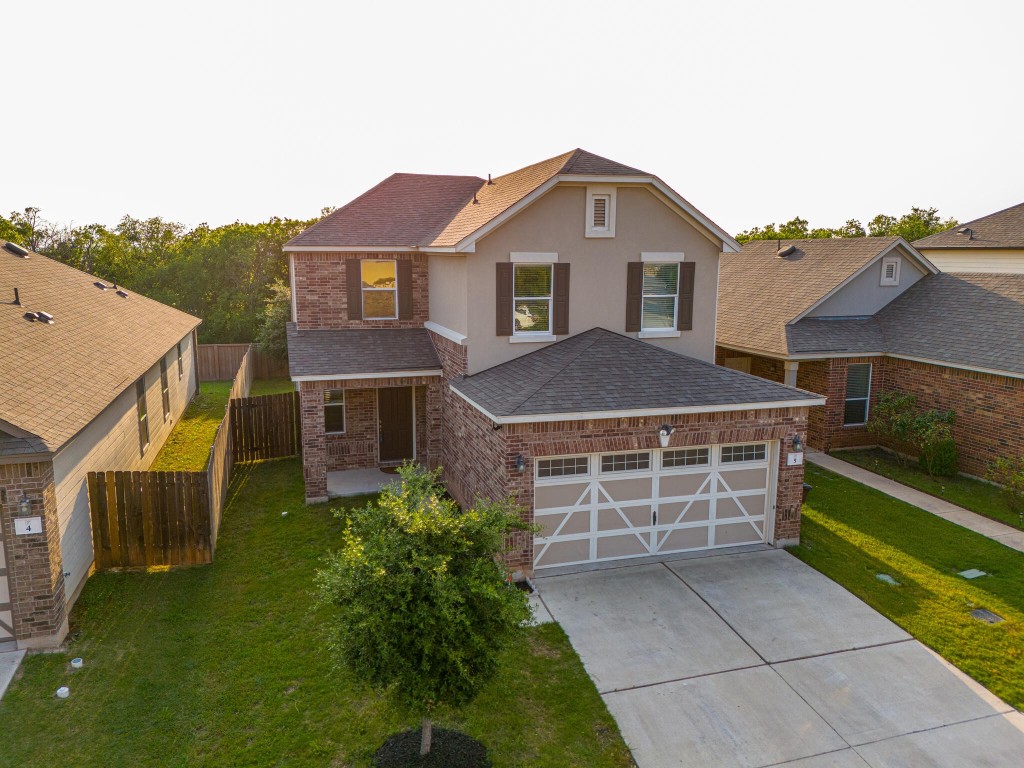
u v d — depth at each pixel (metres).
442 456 17.91
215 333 38.31
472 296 15.55
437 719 8.71
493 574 7.50
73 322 16.41
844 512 15.78
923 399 19.39
